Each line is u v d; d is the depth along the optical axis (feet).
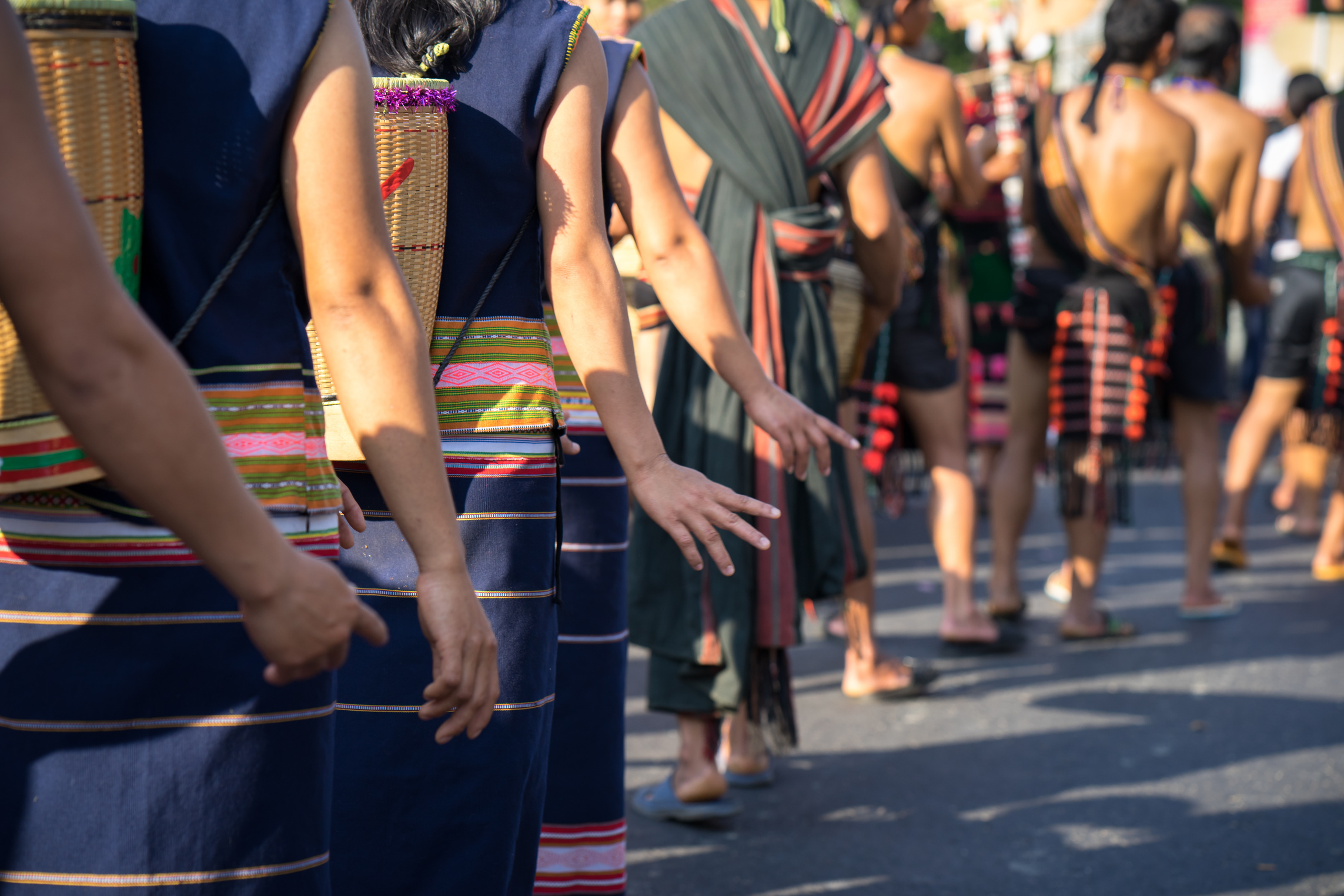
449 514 6.70
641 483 8.80
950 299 24.63
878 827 15.93
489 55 8.84
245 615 5.32
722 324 10.29
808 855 15.10
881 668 21.16
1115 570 31.35
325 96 6.23
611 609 11.80
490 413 8.84
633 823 16.17
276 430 6.24
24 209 4.75
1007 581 26.22
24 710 5.92
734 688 15.15
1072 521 24.70
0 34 4.76
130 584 5.91
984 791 17.13
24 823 5.90
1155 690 21.61
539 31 8.91
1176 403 26.48
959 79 31.81
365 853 8.64
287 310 6.32
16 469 5.70
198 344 6.11
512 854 8.80
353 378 6.48
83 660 5.91
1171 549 33.91
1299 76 31.48
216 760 5.96
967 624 23.99
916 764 18.21
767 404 10.41
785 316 15.64
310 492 6.37
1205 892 14.07
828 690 21.85
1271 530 36.06
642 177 10.06
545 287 11.29
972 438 32.60
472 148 8.73
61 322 4.79
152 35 6.00
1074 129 23.52
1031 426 25.55
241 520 5.14
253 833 6.04
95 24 5.71
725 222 15.55
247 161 6.08
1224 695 21.30
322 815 6.32
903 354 22.44
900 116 21.06
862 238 16.43
